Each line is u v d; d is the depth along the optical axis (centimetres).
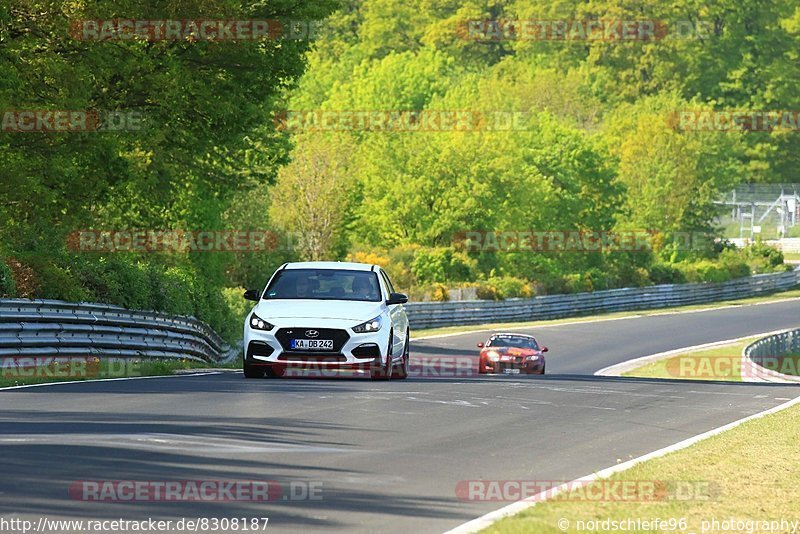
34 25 9175
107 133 9631
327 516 2770
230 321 12050
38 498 2831
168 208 12619
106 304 8100
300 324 6241
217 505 2838
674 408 5681
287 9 10181
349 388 5788
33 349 7019
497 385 6519
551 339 17900
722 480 3553
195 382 6003
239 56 9994
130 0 9138
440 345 16412
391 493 3077
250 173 11681
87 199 9738
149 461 3375
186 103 9962
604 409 5447
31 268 7494
